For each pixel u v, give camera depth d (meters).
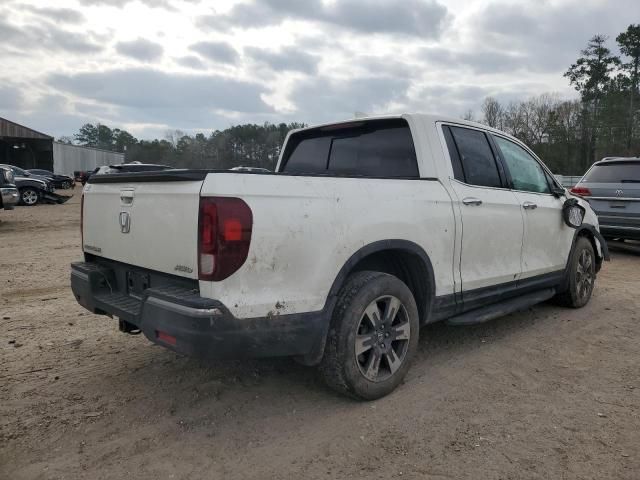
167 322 2.81
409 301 3.58
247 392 3.60
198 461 2.79
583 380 3.81
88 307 3.72
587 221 5.87
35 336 4.80
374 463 2.76
